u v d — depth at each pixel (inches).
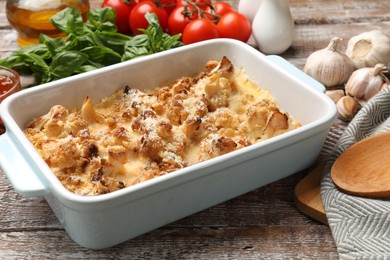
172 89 34.2
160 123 31.3
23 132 31.9
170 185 28.0
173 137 31.5
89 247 29.0
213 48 36.0
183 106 33.0
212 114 33.0
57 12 40.4
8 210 31.2
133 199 27.6
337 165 31.5
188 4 42.2
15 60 37.1
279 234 30.2
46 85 32.6
